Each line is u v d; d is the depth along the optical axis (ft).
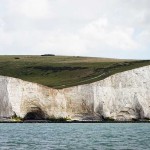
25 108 400.67
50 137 221.46
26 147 168.86
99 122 399.85
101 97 413.59
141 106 422.82
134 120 421.59
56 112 405.80
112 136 229.66
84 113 411.34
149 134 245.86
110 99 416.05
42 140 202.28
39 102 404.16
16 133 248.11
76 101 412.16
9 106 393.09
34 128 298.56
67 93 412.98
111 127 318.65
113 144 183.21
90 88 413.80
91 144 183.21
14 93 397.39
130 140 203.62
